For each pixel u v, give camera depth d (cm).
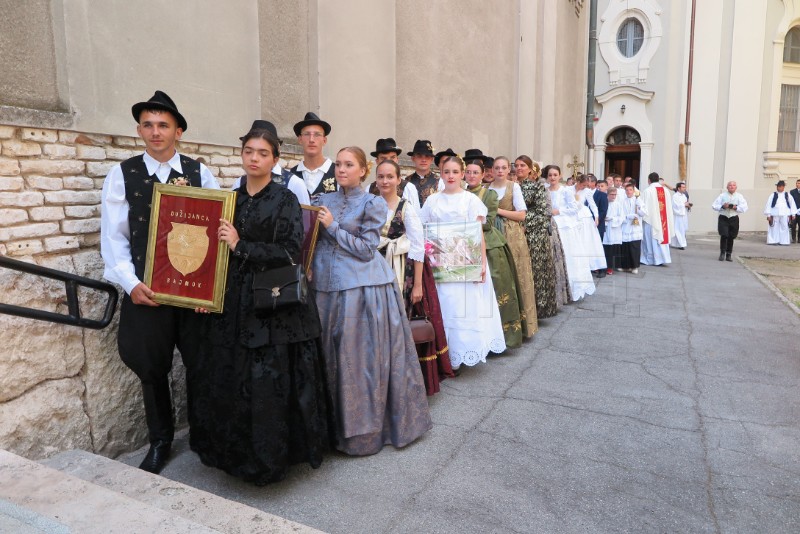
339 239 321
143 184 288
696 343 561
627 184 1079
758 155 1906
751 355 521
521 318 555
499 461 323
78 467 282
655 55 1972
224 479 303
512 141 1023
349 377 318
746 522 266
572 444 344
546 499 284
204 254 281
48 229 294
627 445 343
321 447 296
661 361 504
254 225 277
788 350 538
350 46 541
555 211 713
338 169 330
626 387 439
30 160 285
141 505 220
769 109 1889
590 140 1708
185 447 338
